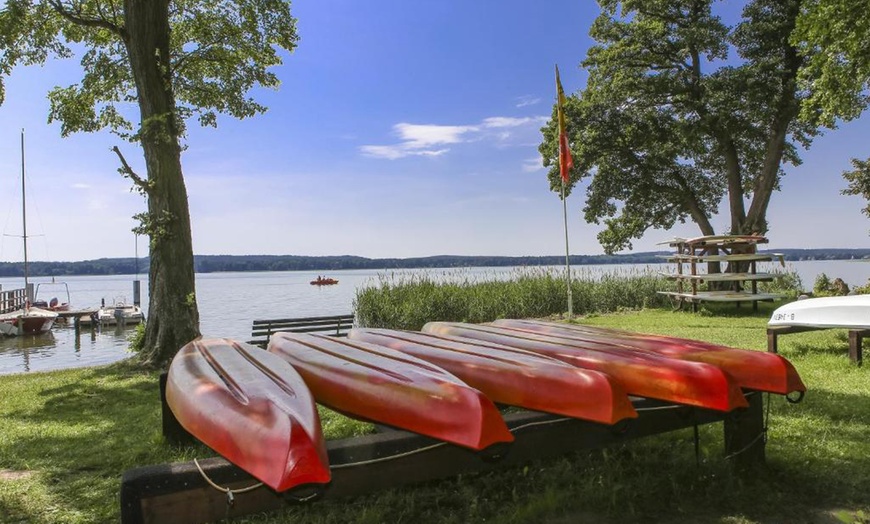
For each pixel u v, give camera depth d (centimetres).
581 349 347
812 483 329
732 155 1986
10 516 323
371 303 1433
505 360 320
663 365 298
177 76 1189
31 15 1021
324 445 213
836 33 989
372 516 302
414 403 260
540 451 285
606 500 315
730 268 1608
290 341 436
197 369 336
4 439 492
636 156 2088
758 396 343
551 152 2108
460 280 1642
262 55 1221
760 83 1736
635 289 1764
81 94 1110
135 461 412
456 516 305
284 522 300
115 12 1084
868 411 464
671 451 379
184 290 960
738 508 304
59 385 794
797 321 737
